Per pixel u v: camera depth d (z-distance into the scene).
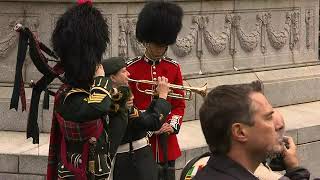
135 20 18.75
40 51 10.50
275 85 21.70
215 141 6.62
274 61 22.48
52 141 10.72
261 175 7.91
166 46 12.91
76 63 10.34
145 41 12.88
